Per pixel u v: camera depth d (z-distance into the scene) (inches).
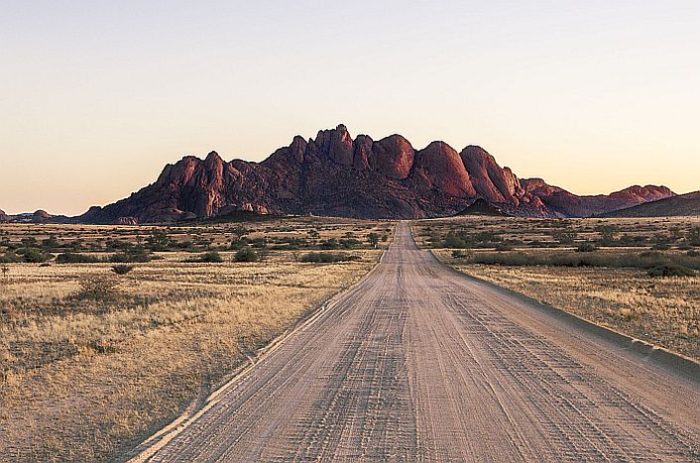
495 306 992.9
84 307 970.1
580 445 302.4
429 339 647.8
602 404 381.1
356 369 489.4
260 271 1959.9
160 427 337.4
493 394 407.2
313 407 374.9
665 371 481.4
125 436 322.3
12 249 3597.4
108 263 2556.6
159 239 4753.9
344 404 381.7
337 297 1159.0
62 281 1501.0
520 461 280.1
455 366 502.3
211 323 748.0
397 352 568.1
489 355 552.7
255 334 676.1
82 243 4741.6
